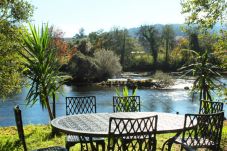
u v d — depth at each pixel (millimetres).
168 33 61719
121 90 30281
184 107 20906
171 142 4586
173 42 62438
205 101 5543
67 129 4004
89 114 5184
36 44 7422
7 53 7957
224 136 6879
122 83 34844
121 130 3953
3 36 7863
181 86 33719
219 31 9117
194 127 4289
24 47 7703
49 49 7648
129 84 34094
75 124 4352
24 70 7492
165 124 4406
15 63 8109
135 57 62156
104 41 59844
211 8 9219
